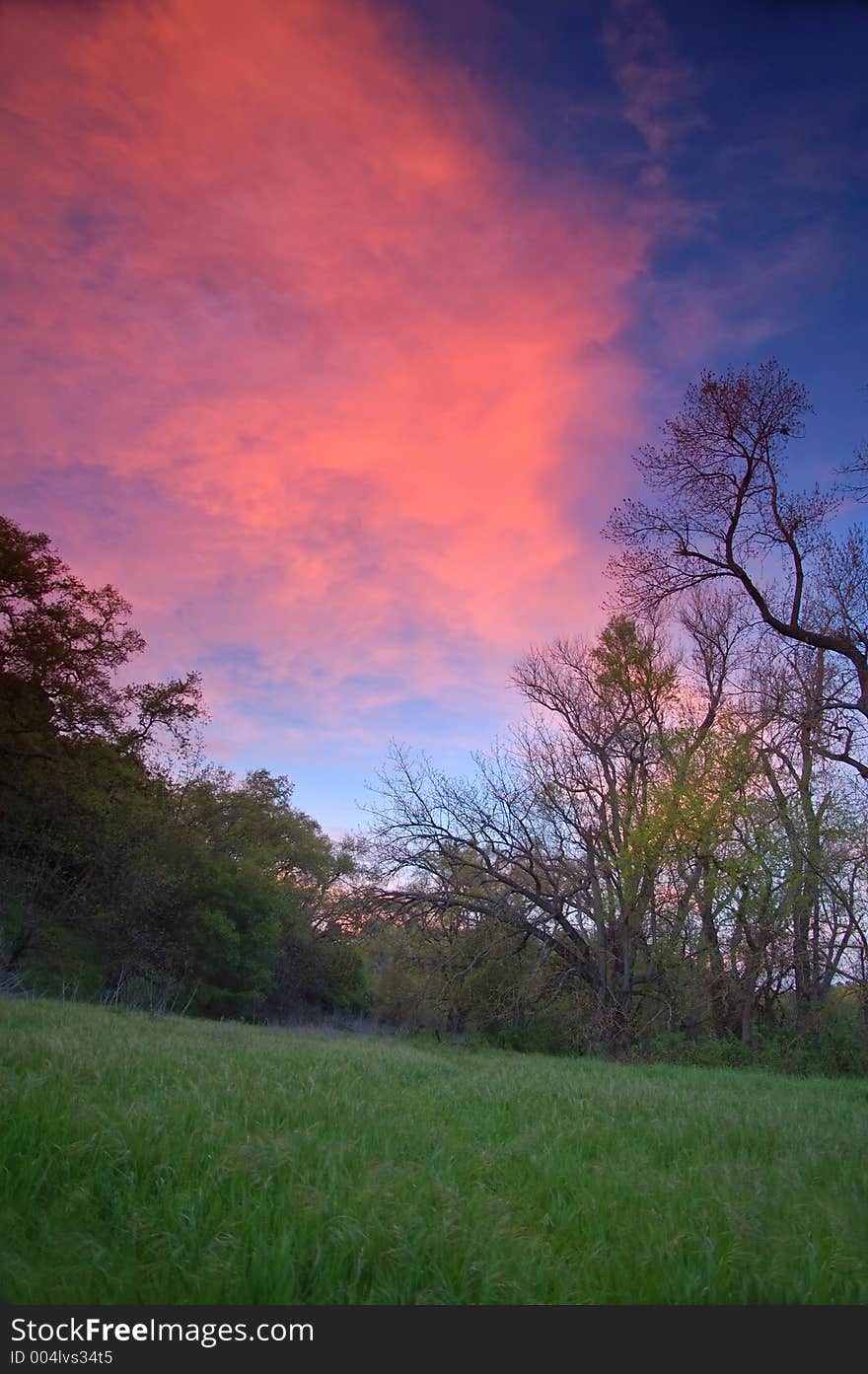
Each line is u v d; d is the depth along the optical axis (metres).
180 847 42.16
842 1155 7.14
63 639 36.84
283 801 61.50
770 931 26.61
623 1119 8.76
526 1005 32.06
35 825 37.06
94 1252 3.78
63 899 35.97
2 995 19.19
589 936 32.34
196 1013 40.47
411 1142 6.49
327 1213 4.37
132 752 40.56
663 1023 30.23
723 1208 4.91
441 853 32.47
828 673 29.36
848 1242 4.51
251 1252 3.97
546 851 32.44
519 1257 4.15
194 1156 5.22
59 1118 5.57
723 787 27.19
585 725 33.22
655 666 32.47
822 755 27.84
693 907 29.08
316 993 52.66
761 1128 8.41
